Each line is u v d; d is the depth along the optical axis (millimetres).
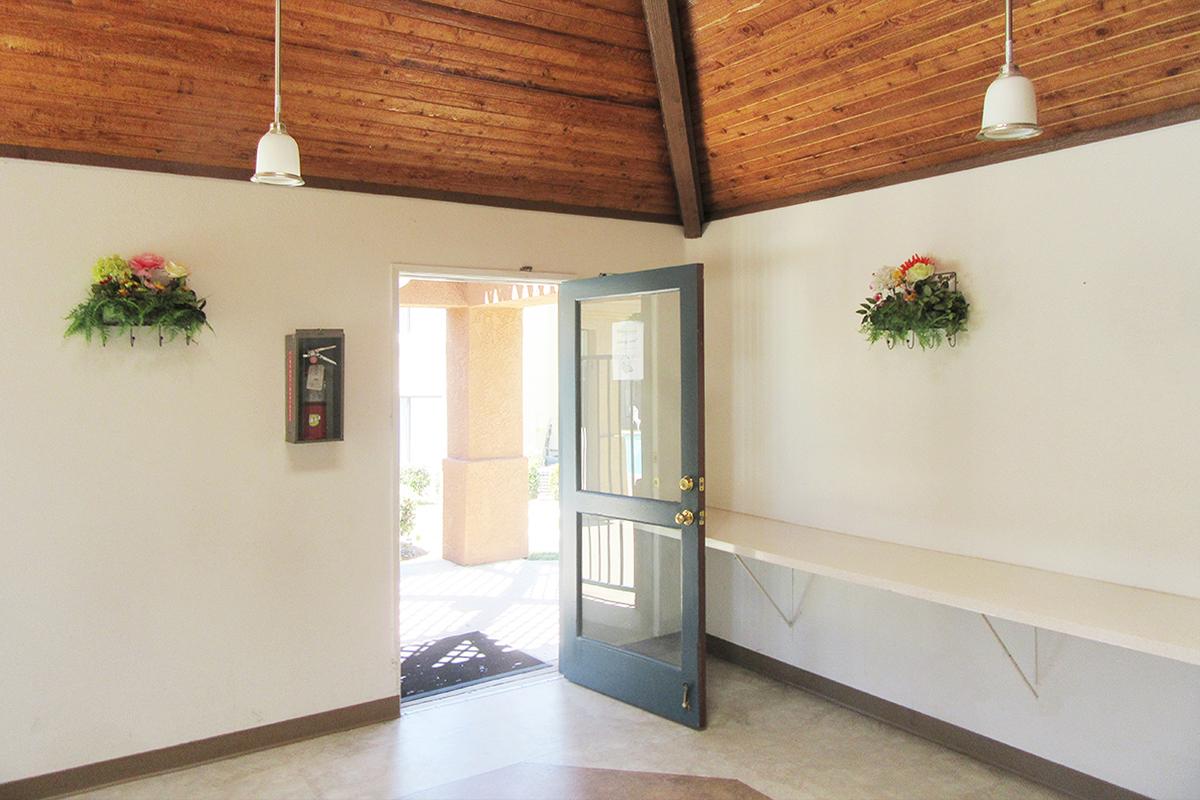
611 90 3924
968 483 3529
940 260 3602
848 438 4039
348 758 3537
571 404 4406
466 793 3232
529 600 5957
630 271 4719
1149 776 2975
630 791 3244
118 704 3342
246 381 3584
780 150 4043
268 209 3621
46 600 3211
